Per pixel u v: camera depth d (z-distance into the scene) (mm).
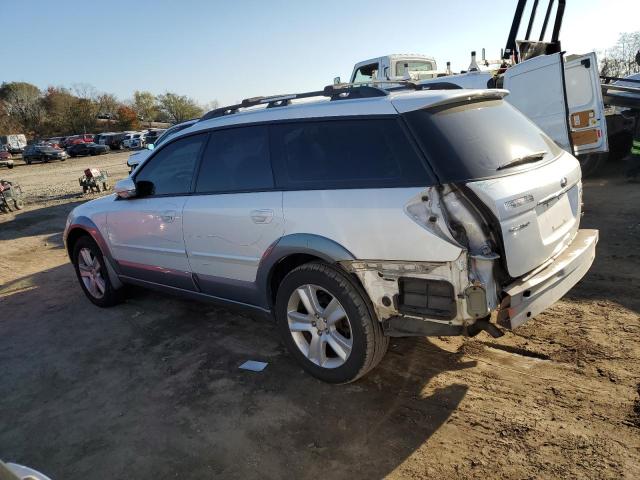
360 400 3072
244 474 2541
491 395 2996
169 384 3480
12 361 4094
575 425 2662
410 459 2541
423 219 2611
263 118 3455
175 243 4012
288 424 2904
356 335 2984
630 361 3182
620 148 10594
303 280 3168
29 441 2984
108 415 3174
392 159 2809
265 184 3357
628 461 2381
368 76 11336
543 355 3367
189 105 103625
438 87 3701
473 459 2502
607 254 5191
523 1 9633
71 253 5340
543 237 2822
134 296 5402
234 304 3838
